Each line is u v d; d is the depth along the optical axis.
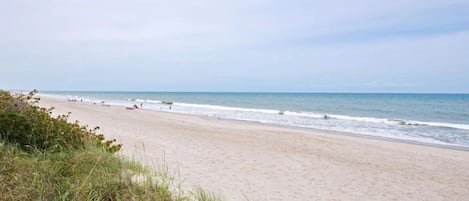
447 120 27.44
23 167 4.14
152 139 13.32
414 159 11.57
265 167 9.38
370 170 9.77
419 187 8.27
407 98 84.75
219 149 11.80
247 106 47.97
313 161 10.55
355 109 40.91
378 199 7.21
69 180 4.06
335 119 27.58
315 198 6.95
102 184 4.02
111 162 4.99
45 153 4.88
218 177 7.91
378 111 37.53
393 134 18.70
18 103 6.23
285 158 10.81
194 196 4.77
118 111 28.94
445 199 7.46
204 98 87.44
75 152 5.12
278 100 72.88
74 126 6.42
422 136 18.03
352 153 12.29
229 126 19.89
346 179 8.64
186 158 9.84
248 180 7.87
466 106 47.53
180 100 72.12
